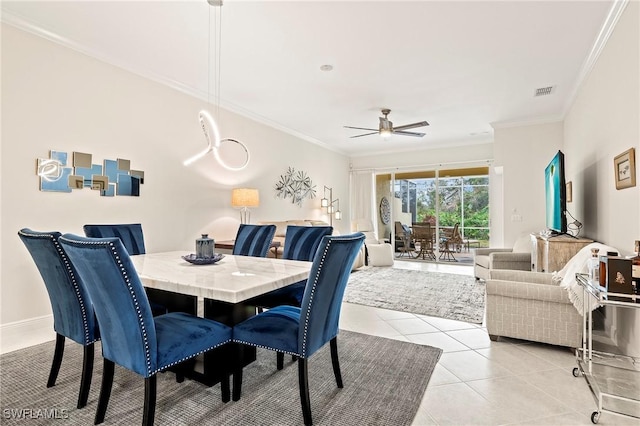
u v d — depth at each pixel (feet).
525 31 9.15
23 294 9.11
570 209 14.75
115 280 4.61
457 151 23.38
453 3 7.93
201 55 10.71
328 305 5.88
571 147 14.65
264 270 6.74
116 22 8.89
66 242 4.90
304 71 11.83
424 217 25.14
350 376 7.09
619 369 7.16
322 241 5.39
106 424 5.38
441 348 8.63
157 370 4.94
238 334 6.03
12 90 8.83
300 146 21.25
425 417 5.68
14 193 8.90
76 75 10.14
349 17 8.54
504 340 9.14
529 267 14.60
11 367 7.28
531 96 14.17
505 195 18.07
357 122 18.40
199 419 5.54
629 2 7.51
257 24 8.90
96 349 8.37
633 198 7.52
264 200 18.07
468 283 16.38
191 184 13.89
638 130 7.14
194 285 5.43
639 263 5.49
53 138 9.63
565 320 8.21
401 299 13.41
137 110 11.83
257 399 6.17
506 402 6.15
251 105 15.58
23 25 8.88
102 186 10.79
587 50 10.19
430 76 12.19
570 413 5.82
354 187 27.40
